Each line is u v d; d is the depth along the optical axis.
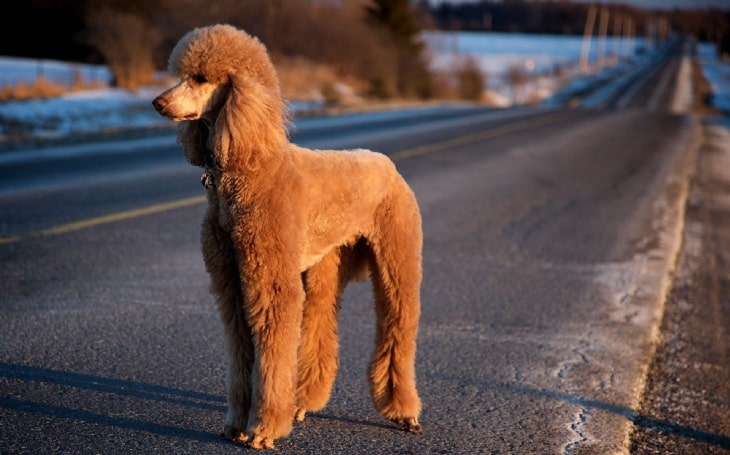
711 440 4.63
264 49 3.93
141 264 7.16
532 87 65.56
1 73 24.17
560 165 16.25
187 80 3.75
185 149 3.96
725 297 7.77
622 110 37.16
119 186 11.01
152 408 4.27
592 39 173.75
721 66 98.62
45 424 3.96
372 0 45.09
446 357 5.41
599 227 10.34
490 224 10.02
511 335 5.98
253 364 3.86
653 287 7.66
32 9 31.86
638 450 4.35
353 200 4.13
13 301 5.89
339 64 40.53
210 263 3.84
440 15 190.25
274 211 3.69
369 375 4.36
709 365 5.86
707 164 18.56
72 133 16.78
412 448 4.02
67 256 7.23
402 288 4.33
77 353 4.99
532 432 4.32
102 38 26.58
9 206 9.20
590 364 5.48
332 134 19.02
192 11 33.59
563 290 7.32
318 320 4.32
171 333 5.49
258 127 3.65
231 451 3.81
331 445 3.98
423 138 19.38
